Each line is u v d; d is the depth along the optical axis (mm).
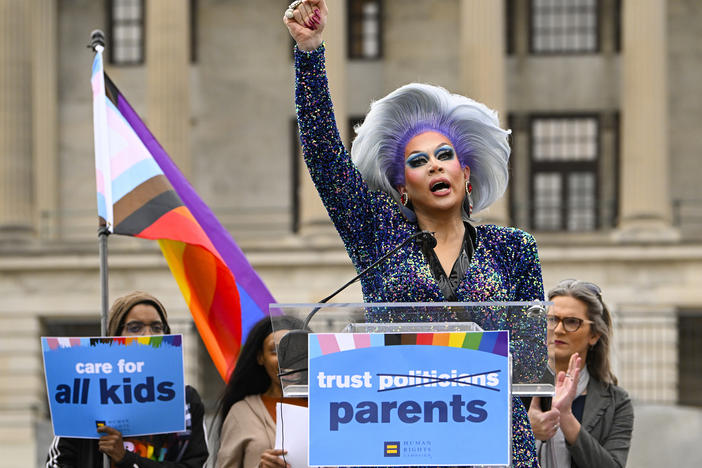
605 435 10906
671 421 29719
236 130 53875
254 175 53656
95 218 52906
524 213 52344
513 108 53250
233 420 11258
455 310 6918
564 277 47844
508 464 6602
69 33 53938
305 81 7633
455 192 7699
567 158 52812
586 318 11000
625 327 38438
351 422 6637
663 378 44125
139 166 12211
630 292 47625
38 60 52562
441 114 7965
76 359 9938
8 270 48906
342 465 6613
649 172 49125
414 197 7723
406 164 7754
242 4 54500
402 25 53969
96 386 9938
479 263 7680
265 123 53938
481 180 8141
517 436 7477
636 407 30047
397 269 7594
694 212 52375
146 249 48656
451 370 6652
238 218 53312
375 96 53719
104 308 11406
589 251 47906
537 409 8883
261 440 11109
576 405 11031
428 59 53781
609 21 53438
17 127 50438
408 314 6930
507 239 7777
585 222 52281
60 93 53656
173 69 50250
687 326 47750
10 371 48438
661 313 38281
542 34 53656
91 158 53406
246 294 13172
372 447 6617
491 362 6652
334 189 7754
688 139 52938
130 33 53969
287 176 53625
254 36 54375
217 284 12852
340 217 7801
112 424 9945
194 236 12188
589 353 11188
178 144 50125
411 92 7922
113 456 9977
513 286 7766
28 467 40656
